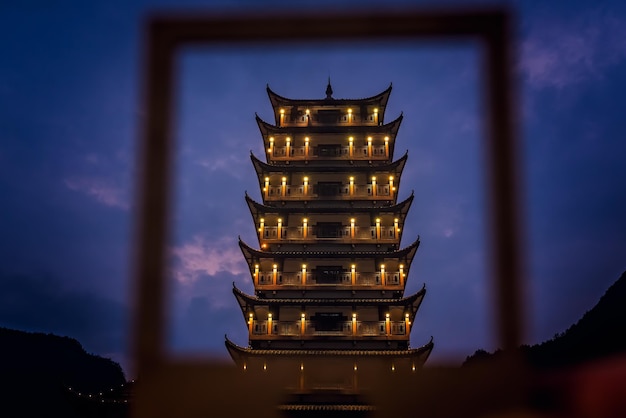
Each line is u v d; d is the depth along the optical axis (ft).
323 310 162.81
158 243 18.79
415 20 18.10
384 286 165.78
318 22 18.20
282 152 186.91
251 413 60.13
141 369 18.21
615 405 38.70
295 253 167.73
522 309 17.98
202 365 20.24
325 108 191.93
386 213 176.45
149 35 19.04
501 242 18.26
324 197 180.86
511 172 18.37
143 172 19.16
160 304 18.42
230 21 18.42
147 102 19.25
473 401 22.82
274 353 154.51
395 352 153.28
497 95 18.52
